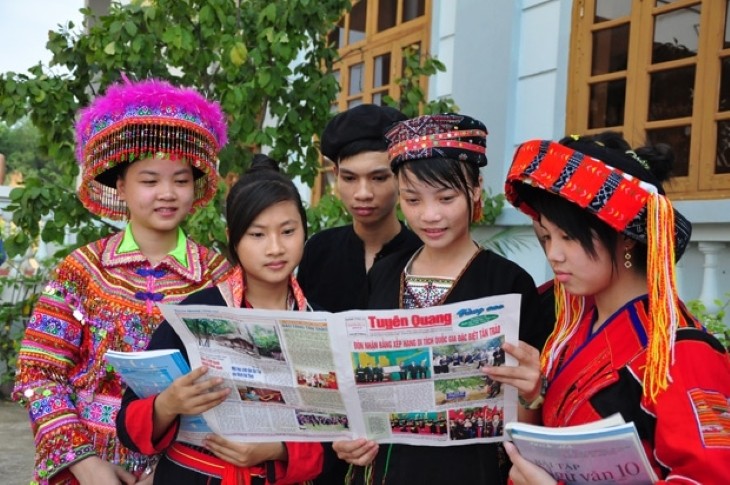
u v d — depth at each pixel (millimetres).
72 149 3639
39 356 1882
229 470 1751
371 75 5727
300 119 3852
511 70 4469
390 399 1619
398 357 1565
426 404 1621
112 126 1944
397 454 1772
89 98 3738
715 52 3551
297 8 3600
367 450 1694
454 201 1763
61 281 1948
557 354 1586
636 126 3898
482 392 1600
